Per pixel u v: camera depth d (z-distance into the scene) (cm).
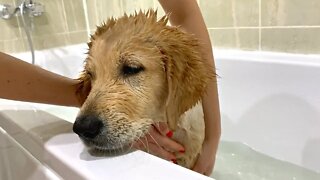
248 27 141
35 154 61
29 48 164
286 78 119
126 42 67
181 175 45
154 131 70
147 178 44
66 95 68
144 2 167
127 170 47
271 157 123
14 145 68
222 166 118
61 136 60
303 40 128
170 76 69
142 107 66
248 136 131
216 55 138
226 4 144
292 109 119
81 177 48
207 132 89
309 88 114
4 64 62
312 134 113
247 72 129
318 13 123
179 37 72
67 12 177
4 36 155
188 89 70
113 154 54
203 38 86
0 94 62
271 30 135
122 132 60
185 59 70
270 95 124
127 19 74
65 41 176
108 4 184
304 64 114
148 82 68
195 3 89
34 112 73
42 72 67
